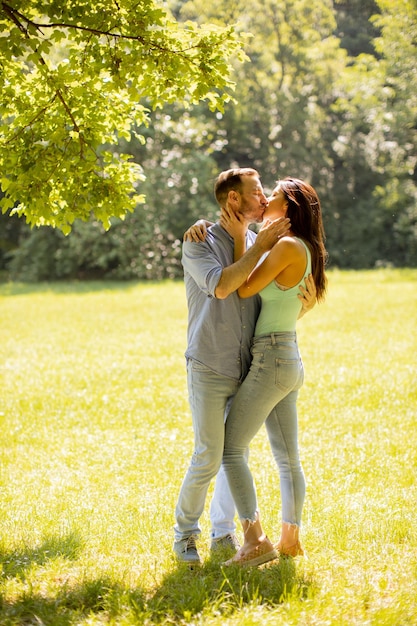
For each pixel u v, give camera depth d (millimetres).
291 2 34031
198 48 5004
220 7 30656
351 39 35781
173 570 4328
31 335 16156
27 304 23016
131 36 4902
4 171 5141
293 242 4277
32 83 5312
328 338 14266
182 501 4441
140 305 21562
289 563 4270
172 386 10625
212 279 4176
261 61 35312
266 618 3598
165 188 33625
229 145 37531
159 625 3609
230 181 4410
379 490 5957
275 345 4320
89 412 9273
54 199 5328
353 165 37562
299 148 36438
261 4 33969
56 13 4832
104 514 5512
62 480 6527
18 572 4277
